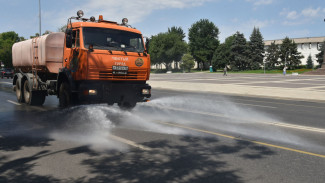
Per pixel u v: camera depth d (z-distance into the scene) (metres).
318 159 5.12
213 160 5.03
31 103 12.02
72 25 9.40
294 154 5.42
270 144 6.14
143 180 4.12
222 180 4.12
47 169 4.60
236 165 4.77
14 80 13.89
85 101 8.88
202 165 4.77
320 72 56.38
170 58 91.50
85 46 8.80
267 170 4.54
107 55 8.95
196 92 21.02
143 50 9.93
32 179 4.19
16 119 8.96
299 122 8.93
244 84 28.23
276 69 81.12
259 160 5.04
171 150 5.64
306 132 7.41
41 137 6.72
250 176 4.29
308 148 5.84
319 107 12.88
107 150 5.65
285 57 74.12
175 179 4.16
